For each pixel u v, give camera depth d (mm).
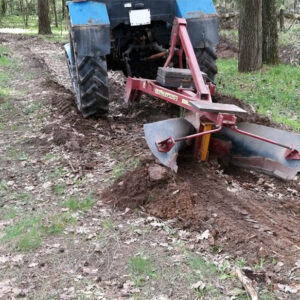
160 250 4199
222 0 26594
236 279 3758
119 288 3734
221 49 17328
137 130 7477
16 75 12633
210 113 5109
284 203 5148
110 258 4125
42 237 4496
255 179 5734
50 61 15844
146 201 5004
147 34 7934
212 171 5664
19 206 5215
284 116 8609
